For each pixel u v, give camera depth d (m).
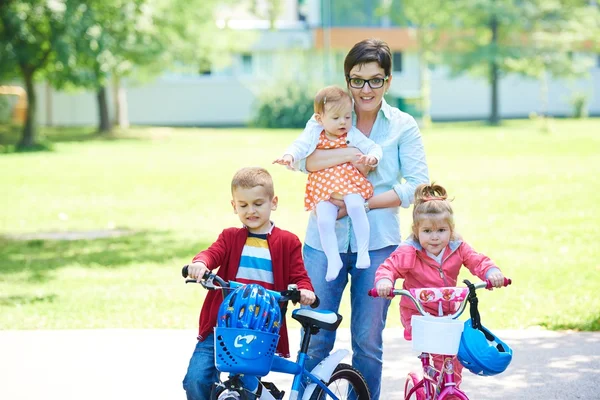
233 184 5.70
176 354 8.84
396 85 58.00
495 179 24.55
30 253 15.66
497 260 14.06
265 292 5.21
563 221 17.75
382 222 6.21
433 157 30.78
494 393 7.43
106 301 11.68
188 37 43.06
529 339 9.20
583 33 50.78
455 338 5.27
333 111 6.05
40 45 35.75
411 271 5.90
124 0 37.66
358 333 6.30
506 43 51.25
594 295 11.34
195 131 47.25
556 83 60.75
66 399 7.45
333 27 55.22
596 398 7.27
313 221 6.33
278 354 5.67
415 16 51.78
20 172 28.16
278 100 50.53
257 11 56.72
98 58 35.66
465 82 59.75
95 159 32.19
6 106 46.28
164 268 14.27
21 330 9.98
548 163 28.19
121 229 18.30
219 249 5.70
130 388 7.75
